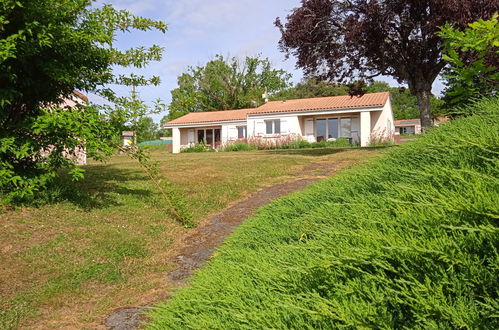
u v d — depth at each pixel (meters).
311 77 16.41
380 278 1.32
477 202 1.39
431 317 1.18
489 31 2.33
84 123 5.76
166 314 1.88
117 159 16.59
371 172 3.50
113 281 4.13
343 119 26.31
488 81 2.90
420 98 14.61
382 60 14.16
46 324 3.26
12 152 5.78
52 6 5.81
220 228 6.01
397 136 25.84
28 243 4.71
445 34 2.59
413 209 1.75
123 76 7.12
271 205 4.30
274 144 25.73
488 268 1.23
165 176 9.98
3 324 3.21
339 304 1.28
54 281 3.99
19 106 6.35
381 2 12.97
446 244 1.31
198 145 28.73
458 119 3.44
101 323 3.27
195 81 48.53
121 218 6.02
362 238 1.57
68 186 7.16
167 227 5.93
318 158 14.12
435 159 2.94
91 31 6.46
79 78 6.64
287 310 1.45
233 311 1.55
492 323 1.09
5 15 5.40
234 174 10.54
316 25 14.31
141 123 6.67
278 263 2.00
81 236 5.11
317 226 2.80
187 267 4.54
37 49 5.69
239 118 29.45
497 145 2.03
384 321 1.20
